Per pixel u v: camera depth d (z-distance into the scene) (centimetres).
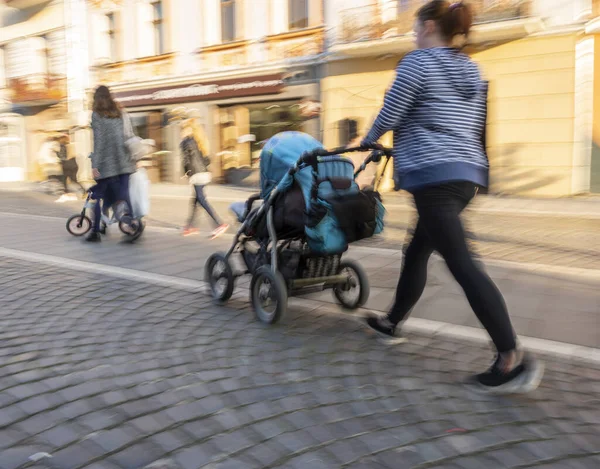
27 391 319
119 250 767
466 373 345
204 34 2078
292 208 422
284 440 265
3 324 439
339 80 1805
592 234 920
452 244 317
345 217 401
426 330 423
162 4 2183
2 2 2602
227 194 1742
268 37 1934
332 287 471
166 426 279
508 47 1545
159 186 2131
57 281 579
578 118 1503
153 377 338
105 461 249
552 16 1479
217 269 506
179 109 2058
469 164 320
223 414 291
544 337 412
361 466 244
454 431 273
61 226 1022
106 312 471
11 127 2761
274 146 446
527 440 265
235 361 364
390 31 1661
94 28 2389
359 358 370
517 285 562
